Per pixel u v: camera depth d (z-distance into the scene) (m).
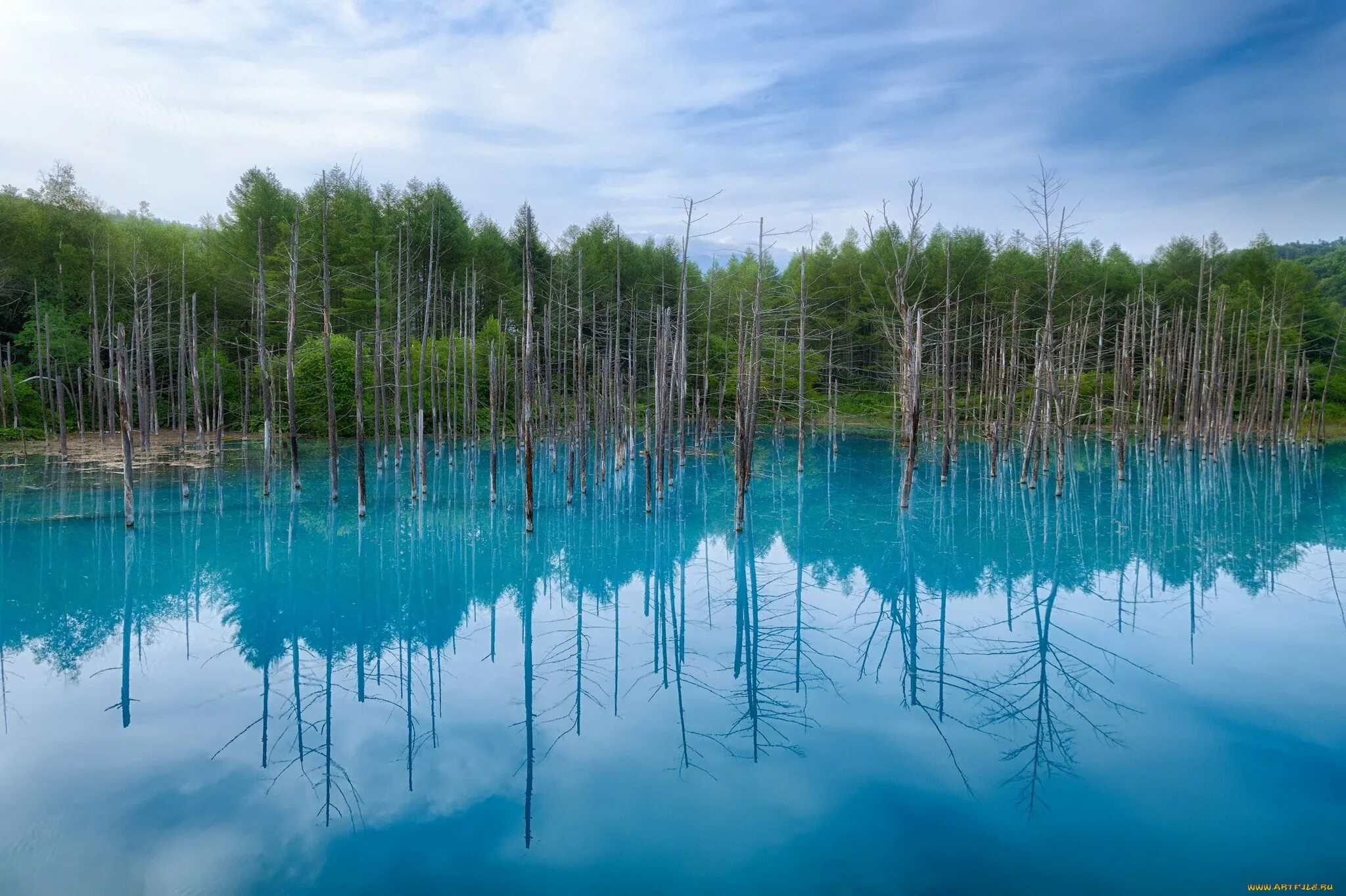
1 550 20.27
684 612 16.75
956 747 10.16
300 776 9.38
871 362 67.88
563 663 13.62
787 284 54.59
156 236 56.41
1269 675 12.36
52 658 13.48
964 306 63.19
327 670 13.22
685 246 24.78
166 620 15.70
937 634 14.92
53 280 50.69
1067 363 35.69
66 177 55.03
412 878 7.35
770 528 25.30
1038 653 13.65
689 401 50.50
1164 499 29.95
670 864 7.59
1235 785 9.01
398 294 32.44
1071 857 7.64
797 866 7.53
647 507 26.69
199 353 50.16
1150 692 11.76
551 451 36.94
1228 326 52.16
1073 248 64.12
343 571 19.58
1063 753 9.81
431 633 15.34
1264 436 47.88
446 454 42.00
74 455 38.91
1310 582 18.11
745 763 9.72
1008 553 21.59
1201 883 7.27
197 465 36.28
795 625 15.73
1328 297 75.25
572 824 8.33
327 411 46.75
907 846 7.90
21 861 7.53
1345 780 9.08
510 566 20.47
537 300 50.41
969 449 48.12
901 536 23.95
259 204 54.75
